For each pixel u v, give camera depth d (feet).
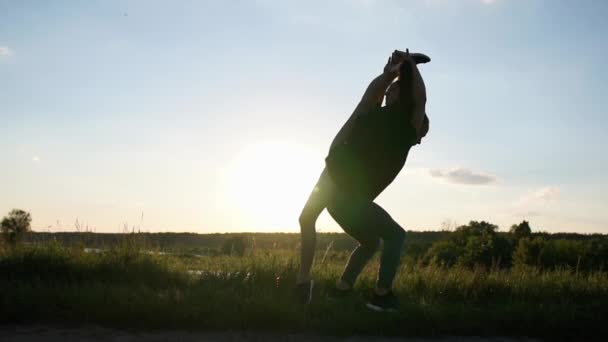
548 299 18.81
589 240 91.97
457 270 22.84
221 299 13.34
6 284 15.64
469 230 95.76
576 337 12.66
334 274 19.61
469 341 11.97
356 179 13.05
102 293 13.33
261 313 11.94
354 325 11.94
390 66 13.82
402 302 14.73
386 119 13.01
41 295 12.74
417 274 20.89
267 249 24.73
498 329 12.81
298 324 11.94
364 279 18.45
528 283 20.67
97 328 11.37
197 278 19.30
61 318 11.87
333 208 13.55
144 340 10.62
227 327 11.82
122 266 20.17
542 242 89.20
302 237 13.85
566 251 83.97
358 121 13.28
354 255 14.37
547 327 12.71
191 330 11.62
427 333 12.14
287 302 13.20
